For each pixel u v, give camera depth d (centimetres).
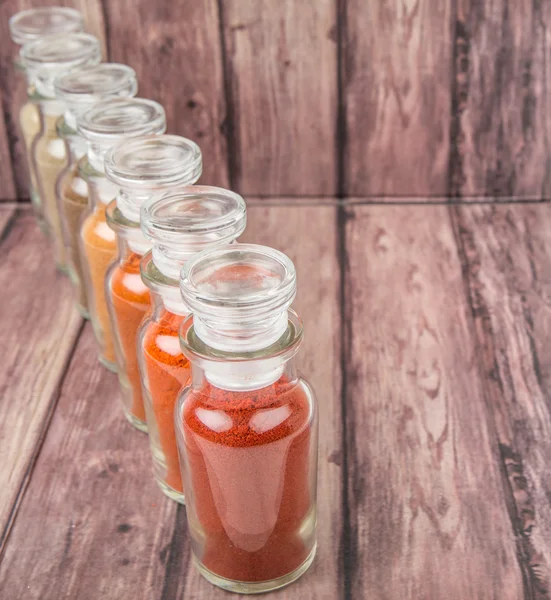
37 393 53
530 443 48
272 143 70
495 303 59
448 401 51
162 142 47
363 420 50
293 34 67
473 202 70
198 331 39
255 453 39
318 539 44
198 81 69
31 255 66
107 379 54
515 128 69
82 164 52
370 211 69
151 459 49
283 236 66
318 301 59
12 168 72
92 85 55
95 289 52
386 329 57
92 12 67
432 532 44
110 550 44
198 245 41
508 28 66
